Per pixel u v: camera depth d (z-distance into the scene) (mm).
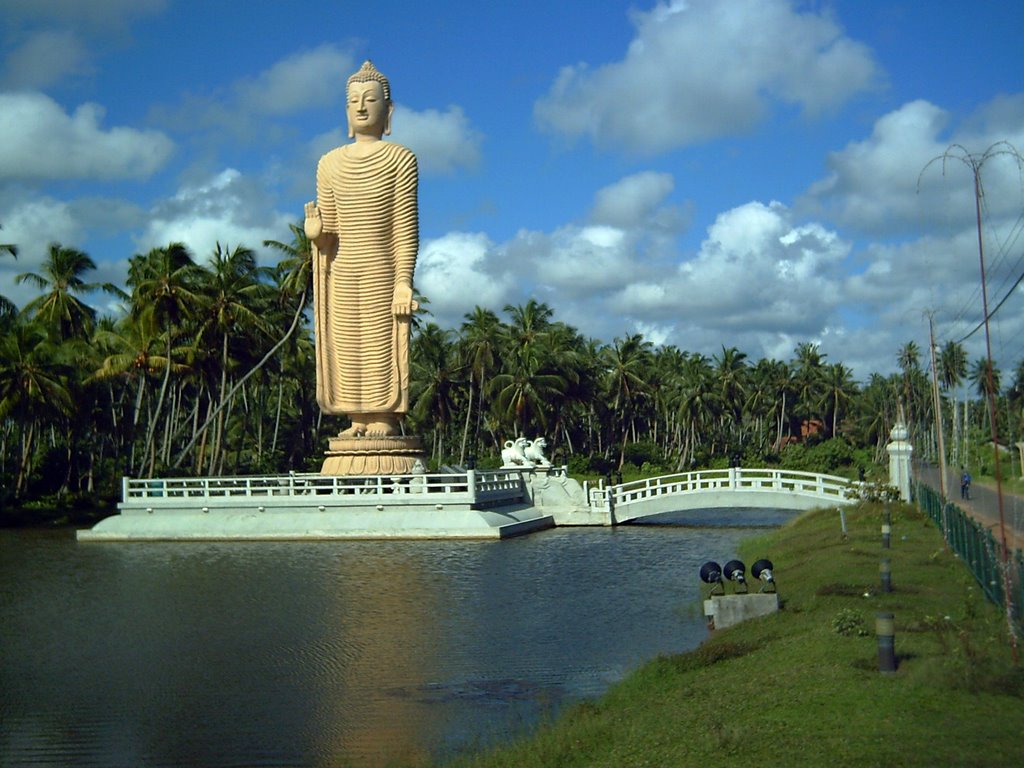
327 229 60438
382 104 60625
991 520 36875
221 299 73438
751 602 24719
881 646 16938
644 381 113062
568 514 61062
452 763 16391
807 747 13438
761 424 140250
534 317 103500
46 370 69812
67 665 24562
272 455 100062
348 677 22906
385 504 53812
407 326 60344
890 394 91000
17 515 70375
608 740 15750
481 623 28828
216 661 24766
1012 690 15539
